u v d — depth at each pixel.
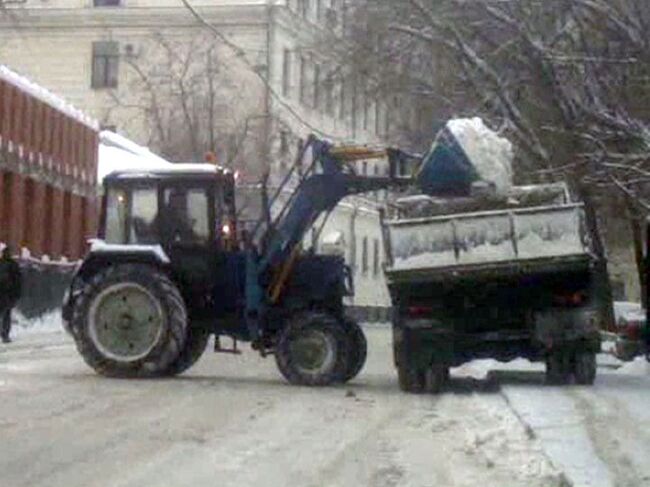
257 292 19.84
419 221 18.47
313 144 20.14
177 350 19.89
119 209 20.64
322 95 54.59
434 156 19.17
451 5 27.59
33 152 37.25
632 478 10.91
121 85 63.16
